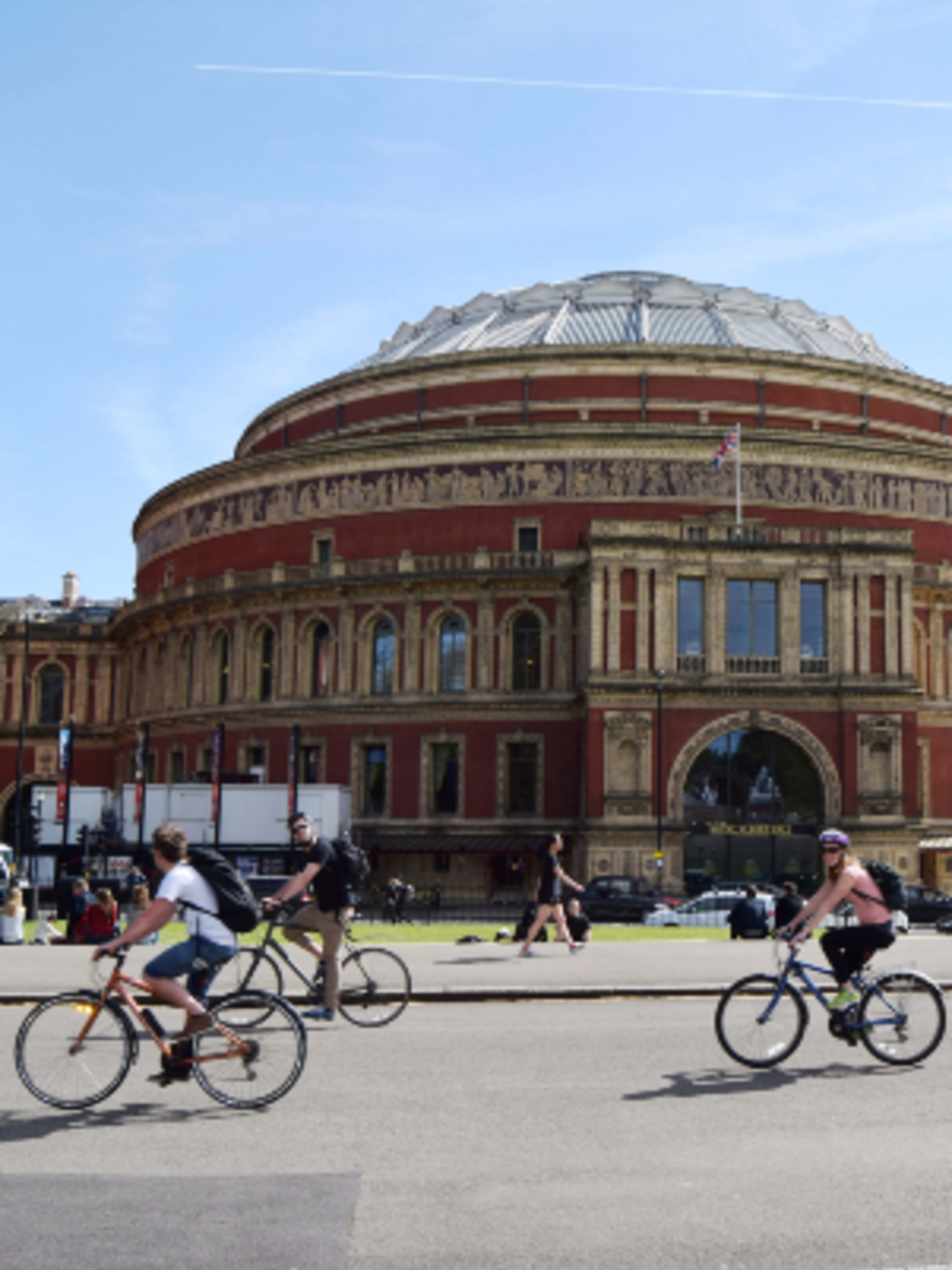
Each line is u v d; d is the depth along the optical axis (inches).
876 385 3043.8
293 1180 461.7
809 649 2453.2
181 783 2819.9
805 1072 647.8
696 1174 469.4
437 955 1182.9
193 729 3112.7
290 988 932.6
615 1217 421.7
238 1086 573.0
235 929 589.3
